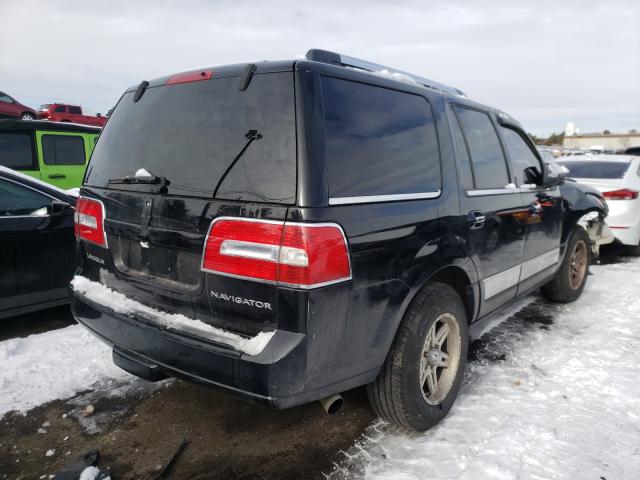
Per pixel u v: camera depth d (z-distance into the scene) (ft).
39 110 71.82
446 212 8.61
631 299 16.37
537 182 12.78
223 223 6.55
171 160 7.41
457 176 9.18
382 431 8.76
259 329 6.49
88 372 10.71
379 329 7.24
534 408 9.40
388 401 8.09
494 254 10.30
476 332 13.19
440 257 8.34
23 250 12.76
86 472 7.33
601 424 8.86
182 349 6.86
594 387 10.23
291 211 6.09
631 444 8.29
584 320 14.34
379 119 7.58
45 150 26.02
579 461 7.82
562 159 26.86
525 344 12.53
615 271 20.63
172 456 8.05
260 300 6.33
